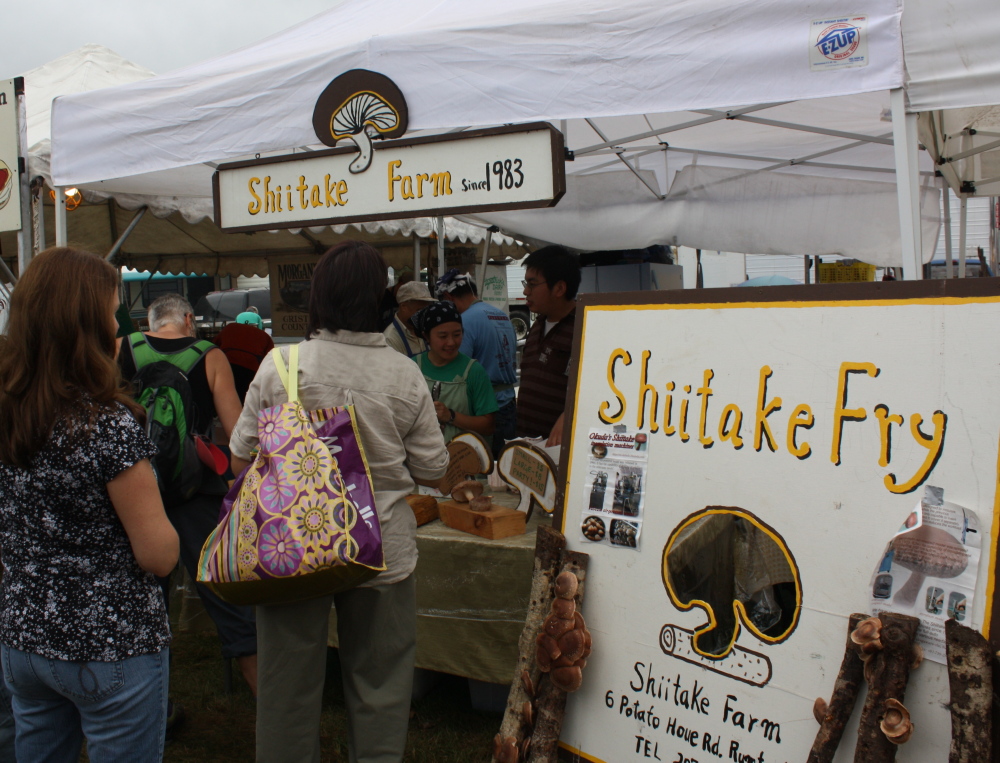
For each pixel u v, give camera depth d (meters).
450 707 2.80
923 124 2.99
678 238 5.79
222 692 3.05
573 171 5.64
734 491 1.43
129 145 2.85
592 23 2.12
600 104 2.13
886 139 3.70
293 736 1.85
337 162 2.49
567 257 3.29
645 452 1.56
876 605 1.23
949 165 4.27
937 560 1.19
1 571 1.65
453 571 2.46
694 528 1.89
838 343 1.34
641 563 1.54
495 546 2.39
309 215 2.55
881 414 1.28
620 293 1.65
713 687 1.42
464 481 2.68
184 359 2.54
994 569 1.13
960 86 1.76
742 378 1.45
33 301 1.44
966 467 1.18
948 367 1.22
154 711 1.59
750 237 5.68
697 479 1.48
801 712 1.31
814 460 1.34
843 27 1.83
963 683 1.10
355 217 2.48
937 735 1.16
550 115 2.19
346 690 1.93
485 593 2.42
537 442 2.59
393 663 1.92
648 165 5.75
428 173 2.36
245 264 7.72
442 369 3.24
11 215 3.28
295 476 1.66
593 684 1.57
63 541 1.48
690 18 2.00
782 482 1.38
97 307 1.48
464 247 7.73
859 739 1.18
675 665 1.47
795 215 5.60
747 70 1.95
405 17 2.75
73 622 1.48
